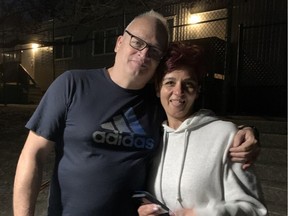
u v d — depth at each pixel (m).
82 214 1.62
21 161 1.62
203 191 1.53
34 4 11.61
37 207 3.88
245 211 1.45
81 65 15.45
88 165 1.60
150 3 9.68
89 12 10.83
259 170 4.15
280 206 3.54
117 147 1.64
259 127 5.57
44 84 17.58
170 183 1.60
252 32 9.23
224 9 9.77
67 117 1.65
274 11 8.92
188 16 10.40
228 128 1.59
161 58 1.68
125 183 1.64
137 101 1.73
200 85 1.74
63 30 15.45
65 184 1.65
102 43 14.35
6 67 17.22
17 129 8.15
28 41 14.02
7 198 4.21
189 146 1.62
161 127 1.77
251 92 9.08
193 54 1.65
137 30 1.67
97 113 1.64
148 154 1.70
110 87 1.69
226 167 1.54
